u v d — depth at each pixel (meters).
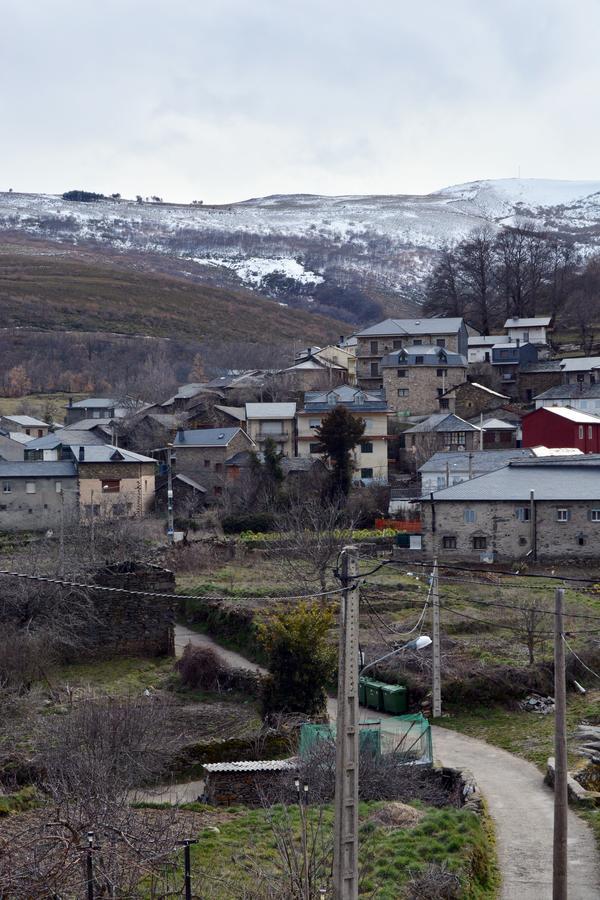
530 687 35.44
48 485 75.31
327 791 23.45
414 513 68.94
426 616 43.38
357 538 60.16
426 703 34.59
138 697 33.66
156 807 22.59
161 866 18.16
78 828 15.83
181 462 83.56
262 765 25.03
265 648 34.03
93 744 23.84
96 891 15.71
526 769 28.12
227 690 36.72
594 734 30.52
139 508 76.88
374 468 84.12
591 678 36.84
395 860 19.80
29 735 27.97
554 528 54.09
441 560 55.25
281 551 56.66
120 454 77.44
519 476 56.56
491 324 140.25
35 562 42.16
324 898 15.25
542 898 19.62
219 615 45.91
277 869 18.94
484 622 41.94
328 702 34.97
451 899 18.53
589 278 147.50
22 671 36.03
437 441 84.44
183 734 29.36
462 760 29.19
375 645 38.97
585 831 23.25
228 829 21.55
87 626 40.81
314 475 74.31
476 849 20.88
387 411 85.94
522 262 150.50
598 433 78.19
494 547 54.88
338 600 45.81
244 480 74.69
